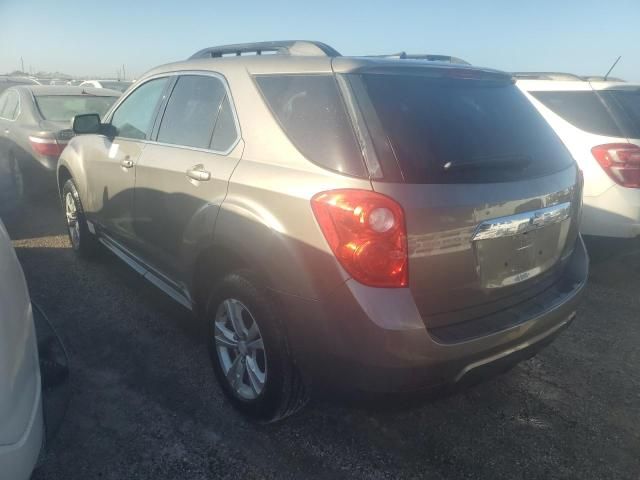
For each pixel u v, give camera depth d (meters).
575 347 3.67
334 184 2.22
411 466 2.54
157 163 3.35
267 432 2.73
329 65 2.50
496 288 2.42
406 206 2.12
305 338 2.31
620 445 2.71
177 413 2.86
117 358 3.36
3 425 1.75
